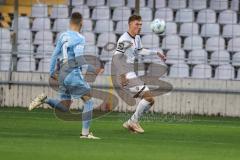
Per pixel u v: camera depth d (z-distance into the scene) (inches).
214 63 2491.4
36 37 2677.2
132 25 1768.0
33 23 2733.8
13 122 1980.8
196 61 2509.8
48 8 2800.2
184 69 2497.5
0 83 2404.0
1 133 1690.5
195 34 2669.8
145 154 1334.9
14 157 1230.9
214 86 2303.2
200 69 2479.1
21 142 1492.4
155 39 2615.7
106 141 1571.1
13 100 2406.5
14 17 2426.2
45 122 2000.5
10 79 2400.3
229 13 2716.5
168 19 2723.9
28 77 2390.5
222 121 2174.0
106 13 2758.4
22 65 2534.5
